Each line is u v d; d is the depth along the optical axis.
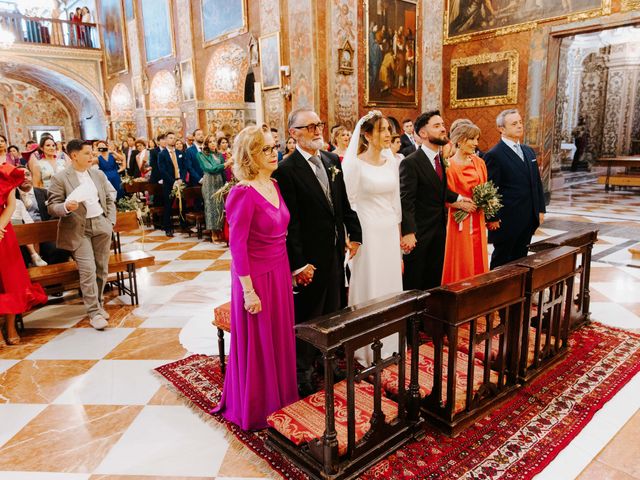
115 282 5.72
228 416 2.90
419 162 3.73
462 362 3.15
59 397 3.26
